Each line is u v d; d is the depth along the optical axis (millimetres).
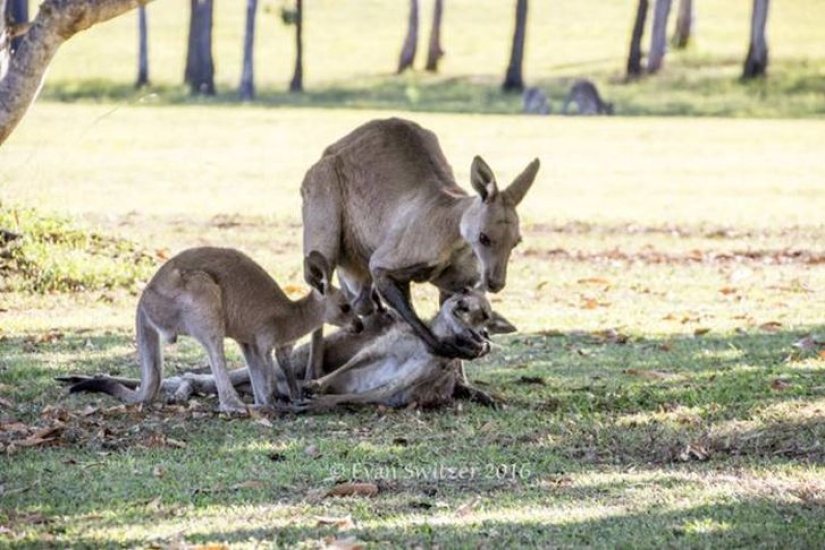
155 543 8828
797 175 36094
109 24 82438
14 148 36531
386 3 89375
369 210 13320
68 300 18562
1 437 11688
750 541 9023
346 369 13281
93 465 10844
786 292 20297
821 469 10898
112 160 35844
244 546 8789
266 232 25297
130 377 14328
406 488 10359
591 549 8844
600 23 83875
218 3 88750
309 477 10617
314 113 52688
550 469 10945
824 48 74875
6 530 9109
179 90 65562
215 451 11375
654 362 15383
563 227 26562
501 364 15383
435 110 57688
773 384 13828
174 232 24719
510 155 39875
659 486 10398
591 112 56688
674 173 36281
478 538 9023
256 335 12852
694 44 76125
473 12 87188
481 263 12164
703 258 23250
